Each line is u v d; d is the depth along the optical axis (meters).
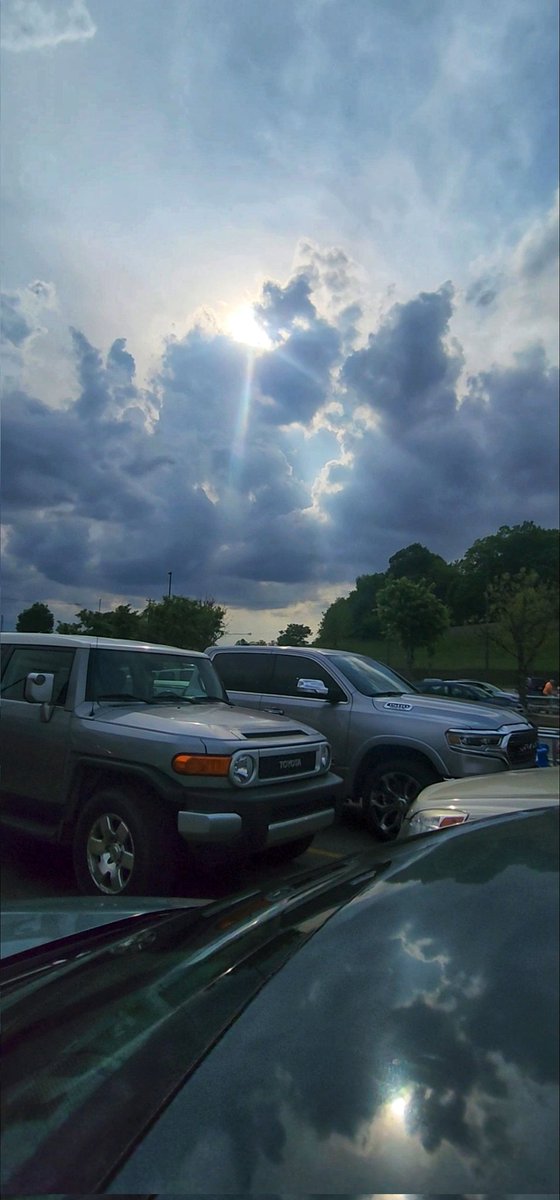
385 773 6.39
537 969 1.47
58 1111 1.17
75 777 3.88
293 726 5.01
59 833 3.88
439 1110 1.11
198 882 4.71
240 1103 1.14
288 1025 1.35
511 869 1.98
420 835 2.61
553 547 33.31
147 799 4.06
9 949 2.25
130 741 3.95
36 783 3.68
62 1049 1.40
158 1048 1.33
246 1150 1.04
